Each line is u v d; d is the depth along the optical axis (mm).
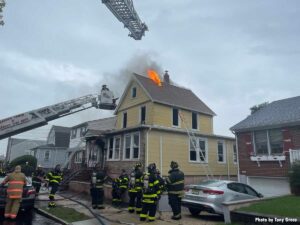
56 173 12188
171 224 8273
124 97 23781
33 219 9234
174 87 25125
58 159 41406
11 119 16672
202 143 21125
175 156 18922
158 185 8883
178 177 9180
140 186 10133
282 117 15172
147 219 9055
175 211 9023
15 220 8922
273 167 14953
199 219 9281
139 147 17844
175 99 22250
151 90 21516
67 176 20188
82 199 13945
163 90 22859
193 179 19547
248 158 16266
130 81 23109
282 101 18266
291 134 14461
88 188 15852
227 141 22797
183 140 19781
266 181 15383
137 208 10008
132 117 22141
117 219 9023
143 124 18859
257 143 16109
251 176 16016
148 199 8742
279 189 14695
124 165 18719
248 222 7355
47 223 8680
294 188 12031
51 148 41438
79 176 19562
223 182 9719
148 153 17500
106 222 8531
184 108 21828
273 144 15305
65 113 19797
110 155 20844
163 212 10586
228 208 7918
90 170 19875
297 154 13586
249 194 9875
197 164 20125
